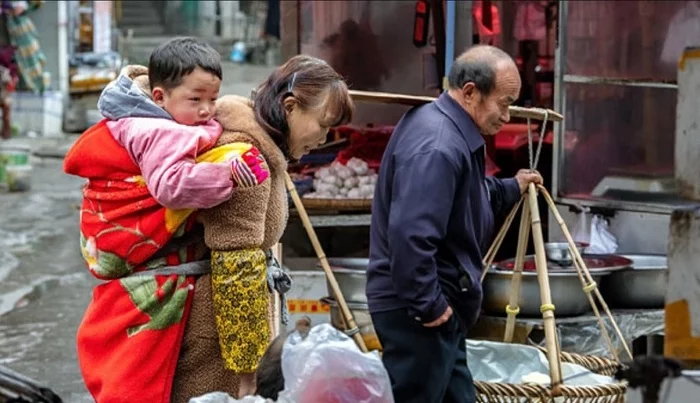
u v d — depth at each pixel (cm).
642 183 1205
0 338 1383
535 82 1574
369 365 547
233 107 664
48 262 1806
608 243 1199
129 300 659
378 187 769
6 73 3086
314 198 1268
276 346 593
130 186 650
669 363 520
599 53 1233
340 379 542
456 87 755
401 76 1670
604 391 793
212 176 626
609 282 1075
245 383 660
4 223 2120
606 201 1217
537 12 1571
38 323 1454
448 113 747
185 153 630
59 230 2069
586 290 903
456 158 727
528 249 1322
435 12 1490
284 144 674
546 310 804
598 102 1230
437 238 716
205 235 652
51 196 2423
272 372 582
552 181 1246
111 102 655
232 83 4081
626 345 919
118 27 4528
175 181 624
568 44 1233
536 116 900
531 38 1579
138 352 654
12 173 2478
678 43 1202
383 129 1514
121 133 648
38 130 3288
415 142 734
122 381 652
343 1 1678
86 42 3606
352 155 1407
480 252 767
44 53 3328
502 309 1012
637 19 1217
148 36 4831
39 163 2867
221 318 652
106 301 663
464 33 1500
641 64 1213
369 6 1670
